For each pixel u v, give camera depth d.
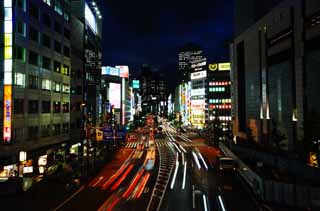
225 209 26.27
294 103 52.41
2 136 41.25
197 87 179.75
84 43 81.19
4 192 31.89
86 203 28.75
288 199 27.14
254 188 31.59
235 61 85.12
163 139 114.81
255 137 69.44
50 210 26.47
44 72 53.41
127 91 181.62
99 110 99.50
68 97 65.88
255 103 69.88
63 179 40.19
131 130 167.88
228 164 44.84
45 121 53.66
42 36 52.53
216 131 93.12
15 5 43.22
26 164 44.47
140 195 31.94
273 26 60.31
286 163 37.19
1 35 42.22
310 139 46.28
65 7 64.00
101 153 68.62
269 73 62.91
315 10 46.03
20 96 44.59
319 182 28.97
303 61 48.88
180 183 38.25
